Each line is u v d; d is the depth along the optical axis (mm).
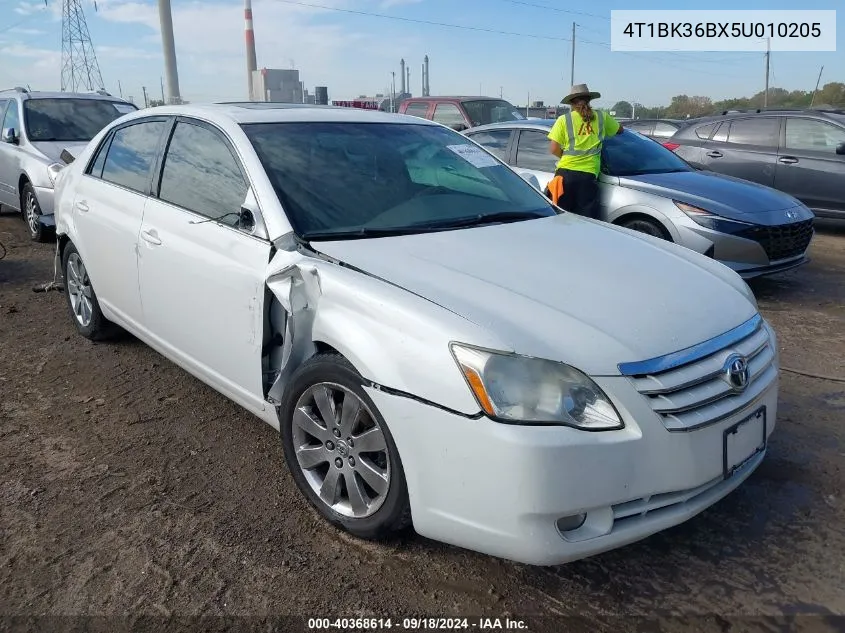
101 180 4484
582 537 2295
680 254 3383
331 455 2824
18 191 8617
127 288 4109
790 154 9422
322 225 3094
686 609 2482
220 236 3266
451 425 2314
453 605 2496
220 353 3340
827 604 2496
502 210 3670
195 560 2715
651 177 6574
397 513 2580
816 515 3006
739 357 2580
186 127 3834
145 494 3158
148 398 4145
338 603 2500
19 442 3617
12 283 6668
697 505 2488
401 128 3982
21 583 2588
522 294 2604
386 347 2484
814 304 6184
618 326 2475
